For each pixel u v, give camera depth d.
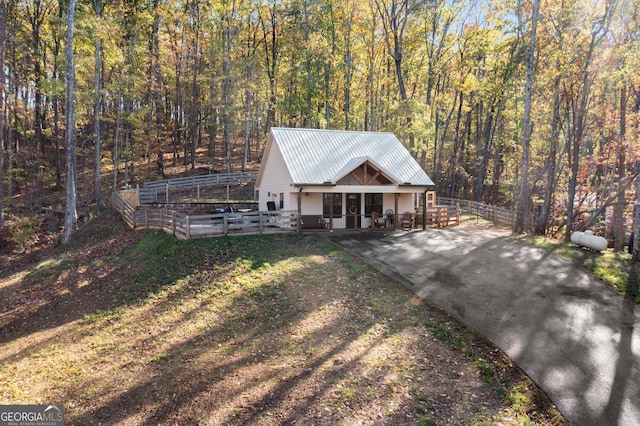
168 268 13.92
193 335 9.35
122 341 9.50
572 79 20.52
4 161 31.72
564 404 6.19
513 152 34.47
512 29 24.02
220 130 39.09
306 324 9.30
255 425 5.92
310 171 19.09
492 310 9.48
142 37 32.03
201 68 36.50
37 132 34.22
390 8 34.62
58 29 25.09
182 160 41.78
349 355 7.84
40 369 8.45
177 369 7.80
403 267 12.91
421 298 10.33
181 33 35.84
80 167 37.62
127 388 7.32
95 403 6.94
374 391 6.63
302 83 34.28
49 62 31.53
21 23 29.16
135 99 30.23
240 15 35.34
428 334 8.51
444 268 12.70
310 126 34.09
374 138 23.30
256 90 34.25
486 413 6.03
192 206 25.86
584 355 7.51
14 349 9.79
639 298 10.01
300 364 7.61
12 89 29.17
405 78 38.62
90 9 26.34
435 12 31.56
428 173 42.28
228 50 32.56
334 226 20.08
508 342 7.99
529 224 22.22
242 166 39.62
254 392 6.77
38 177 31.64
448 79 39.16
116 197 24.70
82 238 20.67
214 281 12.30
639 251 12.99
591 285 10.99
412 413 6.05
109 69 31.09
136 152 34.16
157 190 29.92
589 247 14.52
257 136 45.06
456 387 6.70
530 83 18.69
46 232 22.59
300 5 33.25
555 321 8.87
